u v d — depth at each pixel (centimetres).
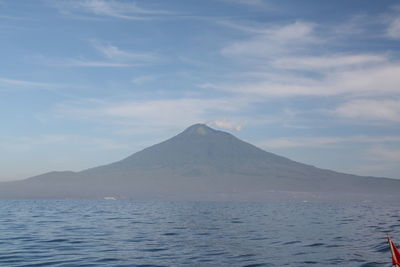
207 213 9344
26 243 3712
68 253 3152
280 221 6588
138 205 15762
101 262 2777
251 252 3184
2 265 2673
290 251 3222
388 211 10856
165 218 7350
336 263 2678
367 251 3159
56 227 5272
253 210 11306
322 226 5534
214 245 3594
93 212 9362
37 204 15850
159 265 2667
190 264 2698
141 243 3744
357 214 9025
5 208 11031
